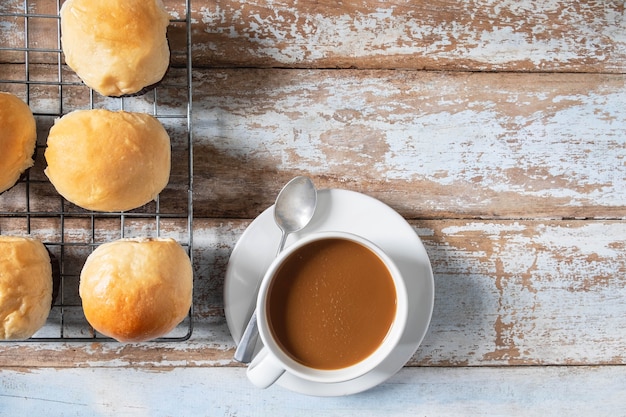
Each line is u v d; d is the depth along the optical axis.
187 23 0.80
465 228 0.84
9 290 0.74
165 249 0.76
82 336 0.82
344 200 0.80
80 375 0.82
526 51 0.84
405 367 0.84
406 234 0.80
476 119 0.84
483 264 0.84
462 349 0.84
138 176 0.76
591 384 0.84
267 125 0.83
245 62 0.83
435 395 0.84
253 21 0.83
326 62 0.83
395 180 0.84
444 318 0.84
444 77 0.84
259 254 0.79
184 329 0.83
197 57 0.82
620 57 0.84
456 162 0.84
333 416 0.84
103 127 0.76
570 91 0.84
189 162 0.80
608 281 0.84
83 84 0.81
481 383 0.84
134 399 0.83
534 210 0.84
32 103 0.81
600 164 0.84
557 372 0.84
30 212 0.81
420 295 0.80
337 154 0.83
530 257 0.84
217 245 0.83
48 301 0.77
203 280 0.83
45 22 0.81
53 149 0.76
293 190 0.80
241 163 0.83
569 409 0.84
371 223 0.80
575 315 0.84
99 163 0.75
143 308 0.75
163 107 0.82
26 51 0.80
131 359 0.83
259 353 0.79
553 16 0.84
